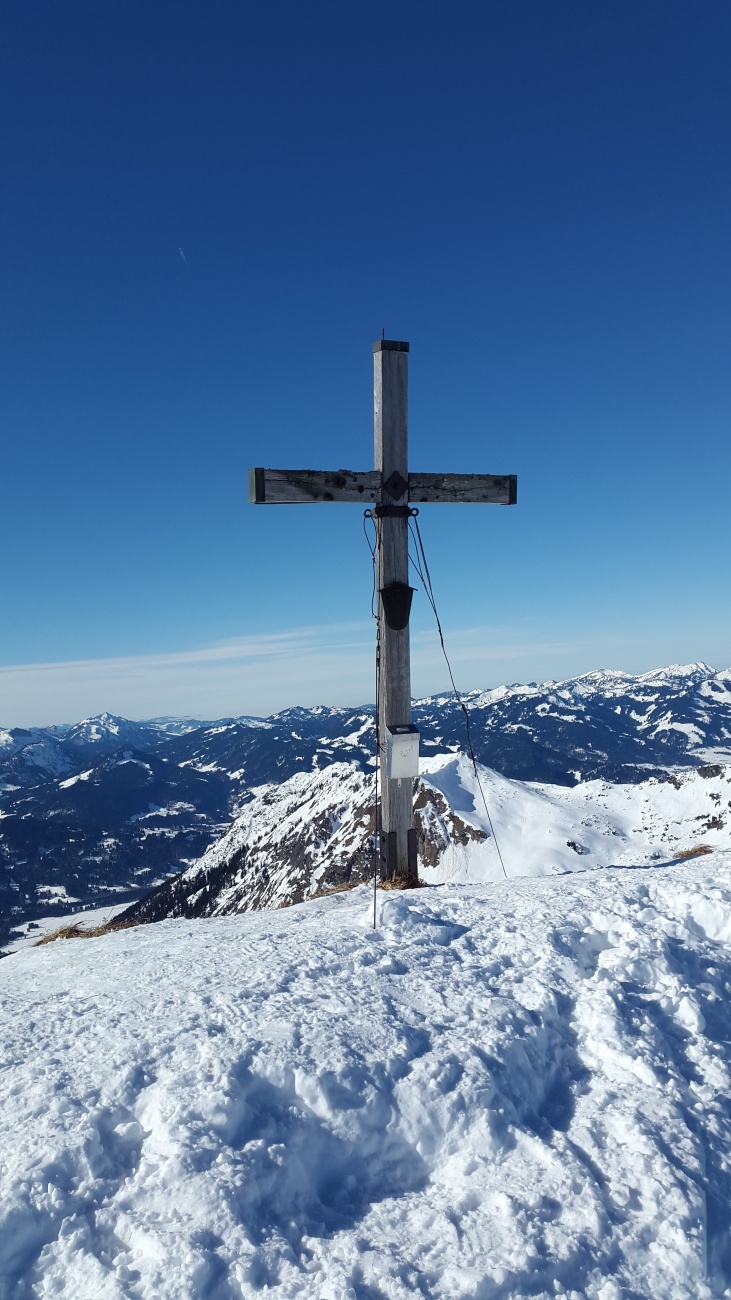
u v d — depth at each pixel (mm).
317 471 10492
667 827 158500
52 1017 5598
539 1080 4969
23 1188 3668
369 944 6883
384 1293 3342
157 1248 3420
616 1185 4074
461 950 6699
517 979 6102
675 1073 5066
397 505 10797
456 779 162750
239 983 5992
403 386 10836
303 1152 4180
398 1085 4586
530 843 139750
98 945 8953
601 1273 3592
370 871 11352
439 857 133875
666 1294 3537
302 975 6145
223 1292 3297
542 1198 3951
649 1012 5746
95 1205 3729
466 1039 5074
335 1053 4773
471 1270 3482
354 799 189875
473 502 11141
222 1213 3613
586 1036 5449
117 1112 4309
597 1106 4754
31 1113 4262
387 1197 4078
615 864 11992
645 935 6801
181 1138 4012
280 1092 4508
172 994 5871
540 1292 3461
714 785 168375
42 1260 3430
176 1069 4633
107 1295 3221
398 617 10805
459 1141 4367
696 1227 3834
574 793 184625
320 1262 3514
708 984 6262
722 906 7453
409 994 5789
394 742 10234
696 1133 4531
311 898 11227
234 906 175875
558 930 6973
